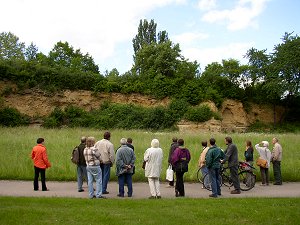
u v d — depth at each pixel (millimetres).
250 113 64875
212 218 9172
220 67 65750
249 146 17219
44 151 14586
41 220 8695
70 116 51375
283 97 67125
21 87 50500
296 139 29109
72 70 56938
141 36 81188
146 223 8547
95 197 12531
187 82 59094
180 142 13312
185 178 17828
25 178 17688
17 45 78250
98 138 28109
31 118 49375
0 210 9555
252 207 10383
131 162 13211
